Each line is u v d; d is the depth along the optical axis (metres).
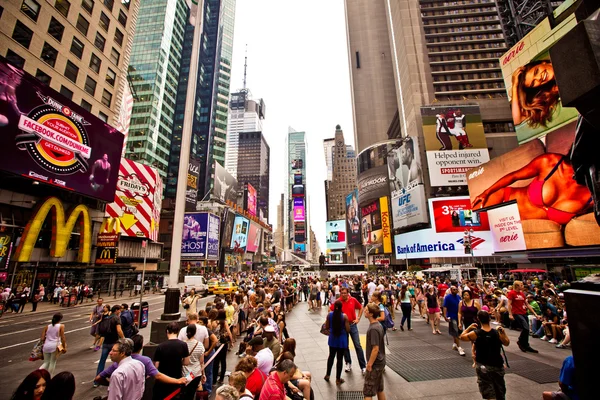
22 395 3.09
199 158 96.38
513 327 12.17
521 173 27.42
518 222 30.69
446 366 7.63
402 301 12.61
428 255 52.03
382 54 122.25
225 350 7.50
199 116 100.38
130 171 43.16
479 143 58.53
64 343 7.10
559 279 25.52
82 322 16.31
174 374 4.71
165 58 73.44
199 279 30.92
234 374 3.84
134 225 42.47
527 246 26.55
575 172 2.60
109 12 34.91
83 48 31.03
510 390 6.01
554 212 24.25
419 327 13.05
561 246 23.62
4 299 18.89
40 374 3.25
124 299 28.67
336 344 6.80
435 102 64.44
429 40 75.75
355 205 100.12
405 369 7.42
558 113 34.59
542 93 36.56
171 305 7.32
